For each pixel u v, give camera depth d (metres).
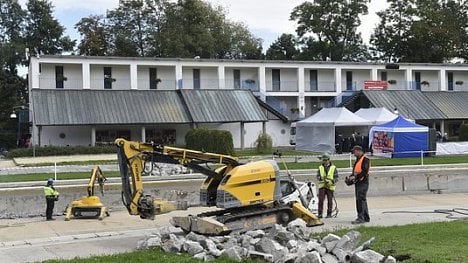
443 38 80.88
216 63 59.75
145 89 56.62
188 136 42.12
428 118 57.00
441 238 12.95
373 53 89.31
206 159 14.57
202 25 82.62
